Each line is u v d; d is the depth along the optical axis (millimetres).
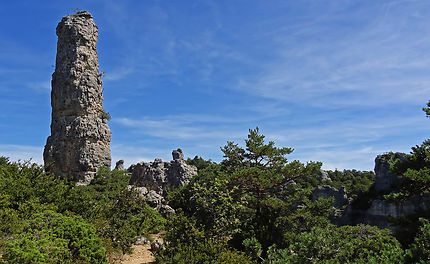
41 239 10219
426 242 9938
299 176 25734
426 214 16125
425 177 15562
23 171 21141
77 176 47500
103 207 20453
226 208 18359
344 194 65000
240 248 20297
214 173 27922
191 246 14734
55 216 12805
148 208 24609
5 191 16625
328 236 12305
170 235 15383
